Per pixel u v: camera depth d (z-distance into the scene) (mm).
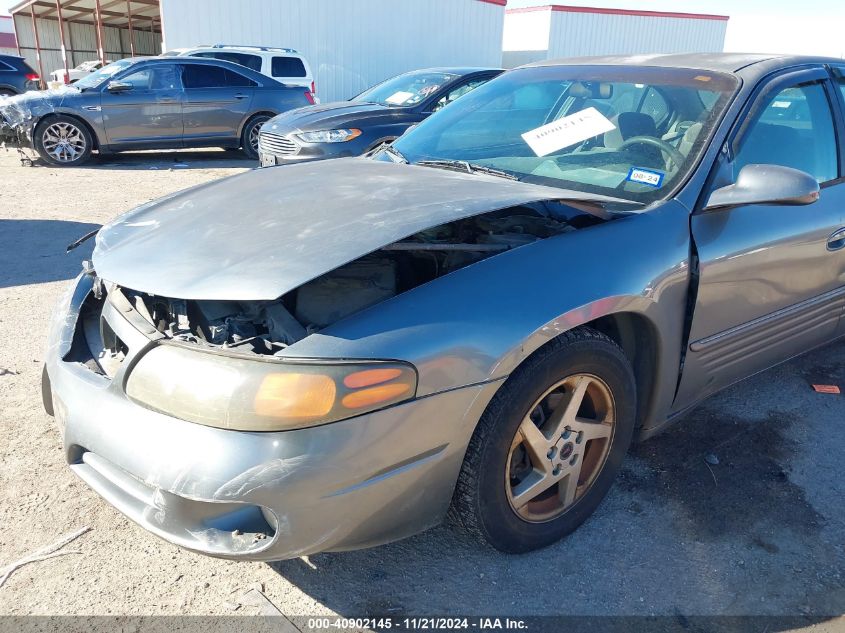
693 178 2549
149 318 2154
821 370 3787
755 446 3018
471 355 1881
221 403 1731
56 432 2947
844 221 3033
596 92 3125
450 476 1964
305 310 1977
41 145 9891
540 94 3309
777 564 2328
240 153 12289
